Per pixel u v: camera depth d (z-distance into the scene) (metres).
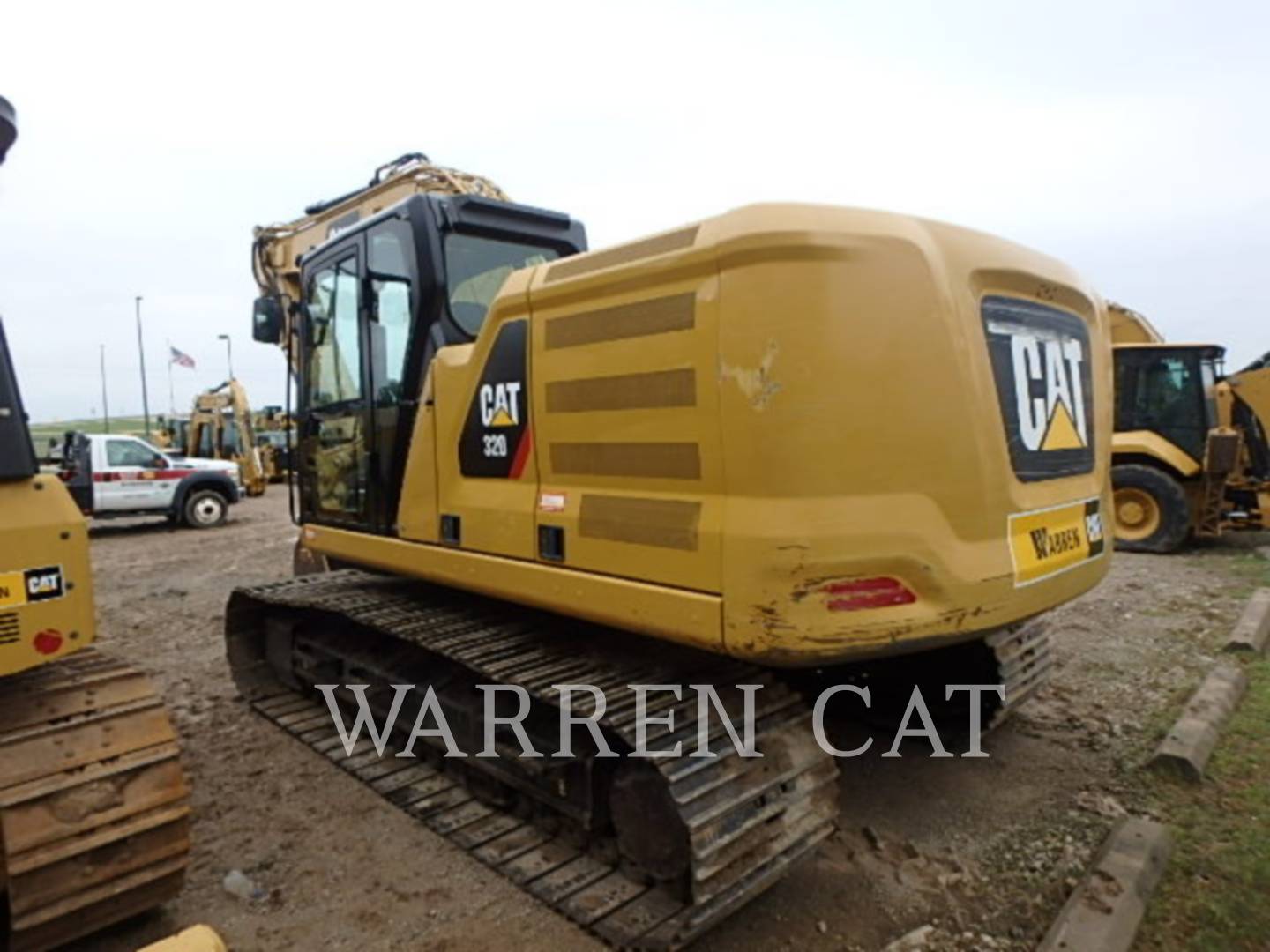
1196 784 3.69
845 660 2.50
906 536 2.43
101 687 2.88
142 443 13.79
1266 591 6.90
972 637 2.66
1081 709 4.62
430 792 3.74
